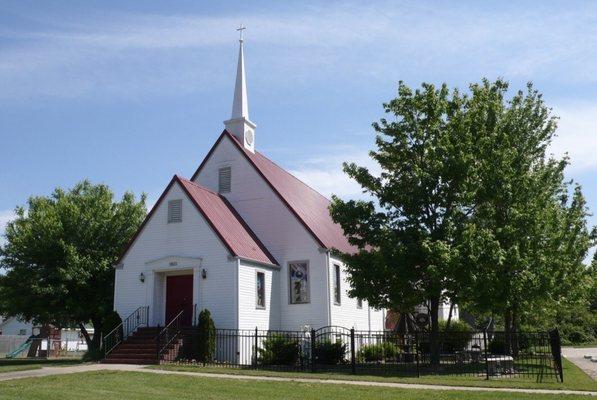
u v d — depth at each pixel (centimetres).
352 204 2452
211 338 2462
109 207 3556
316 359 2517
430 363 2309
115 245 3434
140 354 2389
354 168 2495
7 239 3344
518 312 2770
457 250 2103
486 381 1781
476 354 2425
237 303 2589
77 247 3297
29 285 3180
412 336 2736
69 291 3266
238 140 3422
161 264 2770
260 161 3453
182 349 2464
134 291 2805
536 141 2870
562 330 5503
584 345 5428
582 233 2753
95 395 1441
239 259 2644
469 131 2420
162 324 2758
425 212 2378
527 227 2423
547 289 2408
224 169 3294
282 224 3083
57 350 4331
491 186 2397
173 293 2797
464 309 2752
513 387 1623
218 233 2689
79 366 2192
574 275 2675
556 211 2638
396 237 2292
